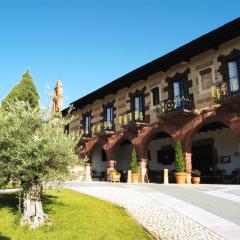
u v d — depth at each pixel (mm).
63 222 8828
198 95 18500
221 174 20531
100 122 27156
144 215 9531
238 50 16672
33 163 8438
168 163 24672
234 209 9203
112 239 7184
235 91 16406
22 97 13633
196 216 8594
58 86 30312
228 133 20828
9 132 8719
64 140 9070
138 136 22422
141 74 21984
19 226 8469
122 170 28266
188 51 18516
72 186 17641
